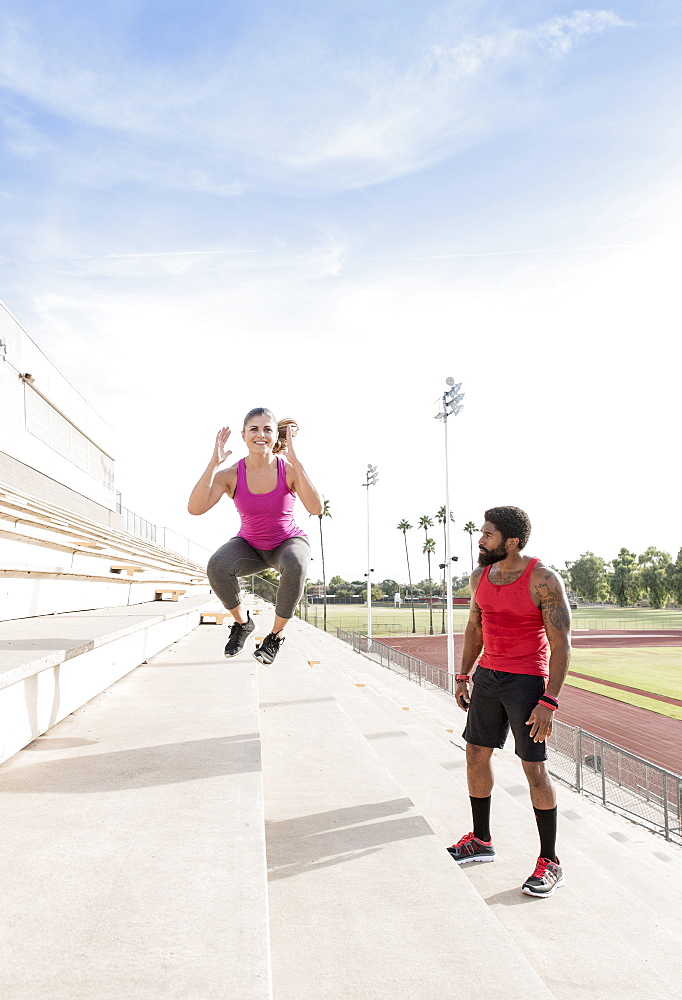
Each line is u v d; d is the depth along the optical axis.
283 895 2.22
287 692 6.01
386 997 1.64
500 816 4.97
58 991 1.17
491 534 3.49
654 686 31.80
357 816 2.96
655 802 10.59
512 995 1.65
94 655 4.08
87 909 1.47
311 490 3.26
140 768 2.56
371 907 2.14
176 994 1.17
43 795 2.24
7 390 15.07
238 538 3.41
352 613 116.31
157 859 1.74
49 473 18.50
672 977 3.29
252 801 2.20
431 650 48.75
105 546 11.17
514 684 3.53
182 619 9.21
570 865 4.93
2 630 4.13
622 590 160.38
